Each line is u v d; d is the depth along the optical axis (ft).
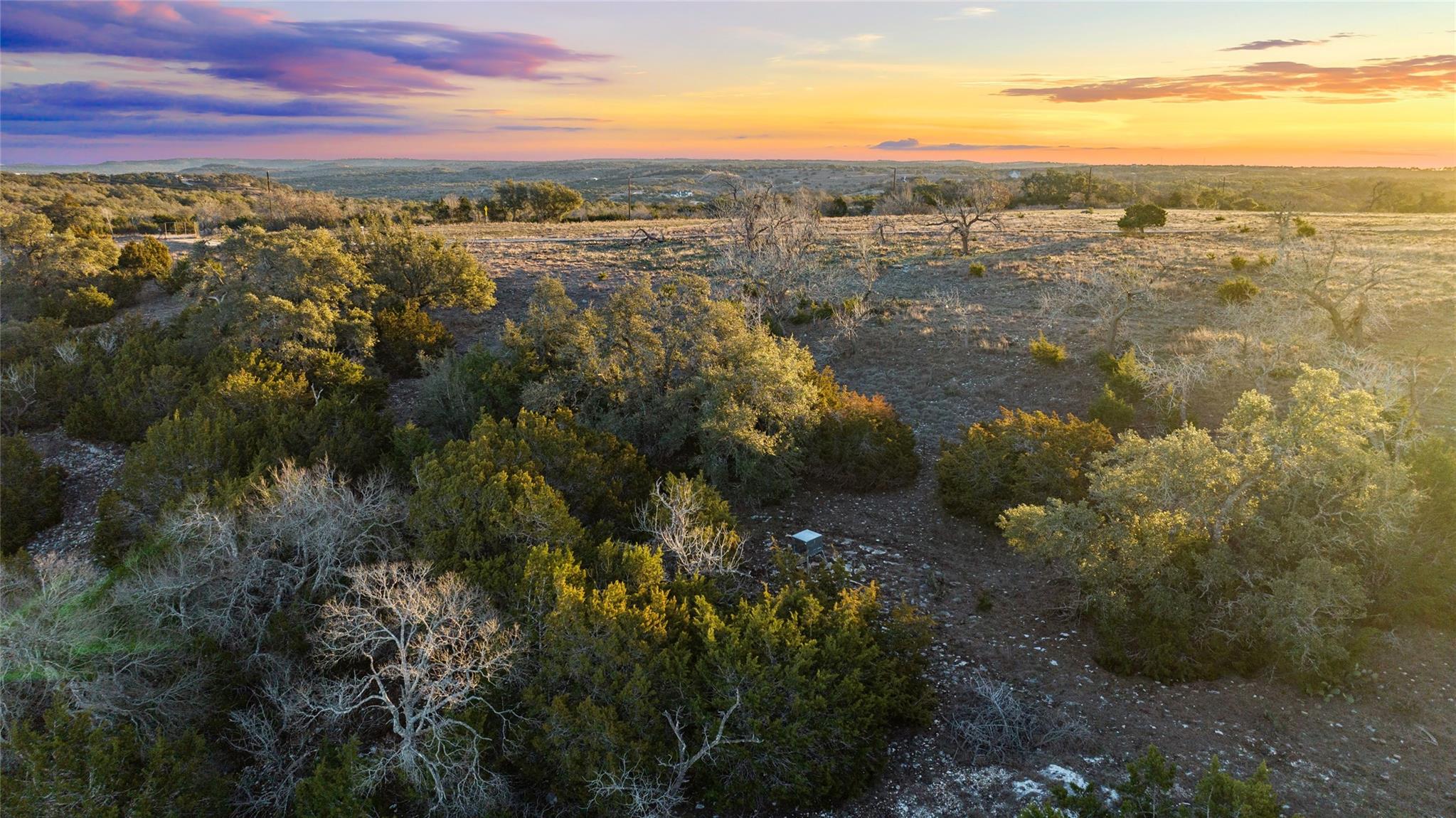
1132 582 57.26
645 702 48.34
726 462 83.61
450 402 102.78
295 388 100.78
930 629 57.62
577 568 58.08
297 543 62.18
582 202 393.91
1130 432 62.75
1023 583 68.13
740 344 87.81
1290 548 55.93
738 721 47.85
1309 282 108.99
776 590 67.05
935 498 84.02
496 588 58.39
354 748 46.98
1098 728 49.67
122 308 176.35
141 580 58.95
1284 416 84.58
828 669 49.93
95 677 52.13
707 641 50.01
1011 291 151.02
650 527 69.26
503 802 47.73
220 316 116.16
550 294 104.73
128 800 44.96
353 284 129.29
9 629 52.01
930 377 114.73
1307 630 49.93
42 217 178.60
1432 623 54.44
